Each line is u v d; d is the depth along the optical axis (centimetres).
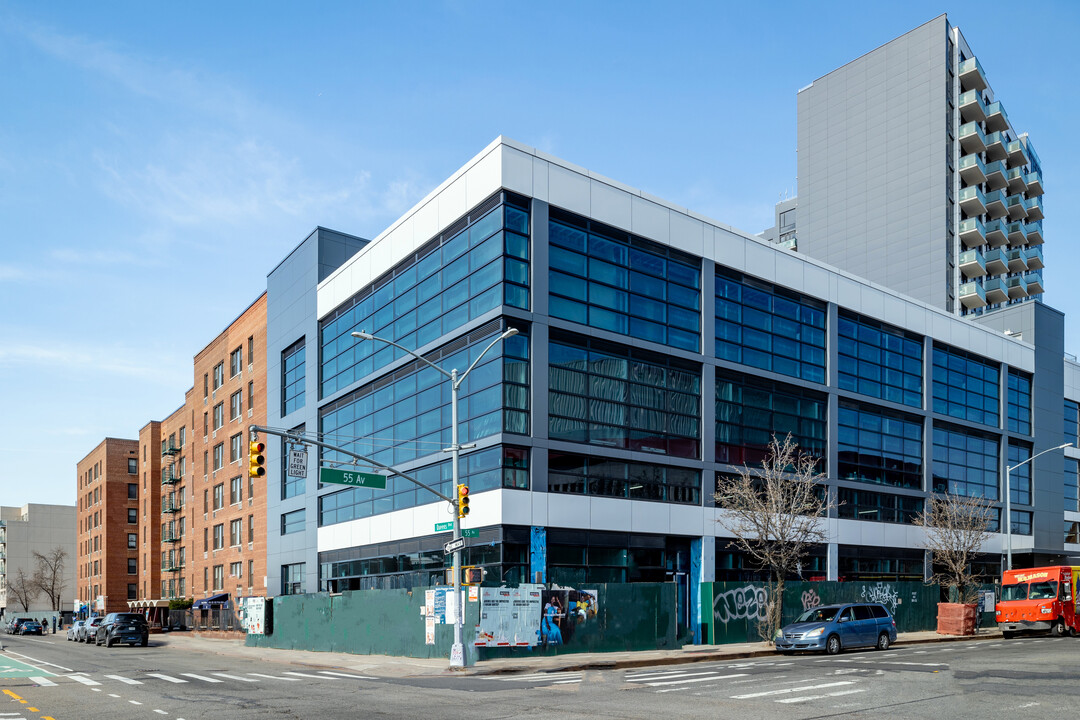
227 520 5825
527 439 3105
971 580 4662
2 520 13288
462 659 2488
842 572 4125
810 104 8406
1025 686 1806
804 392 4131
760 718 1413
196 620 6012
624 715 1464
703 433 3650
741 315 3900
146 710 1642
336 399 4362
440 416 3469
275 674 2525
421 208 3700
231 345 5928
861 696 1684
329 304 4491
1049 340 5872
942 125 7375
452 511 2642
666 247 3656
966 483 5028
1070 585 3744
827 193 8106
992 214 8194
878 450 4466
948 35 7675
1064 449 5900
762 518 3447
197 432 6562
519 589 2756
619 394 3412
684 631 3203
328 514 4375
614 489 3344
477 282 3284
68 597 12719
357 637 3334
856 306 4431
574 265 3331
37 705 1747
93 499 9712
